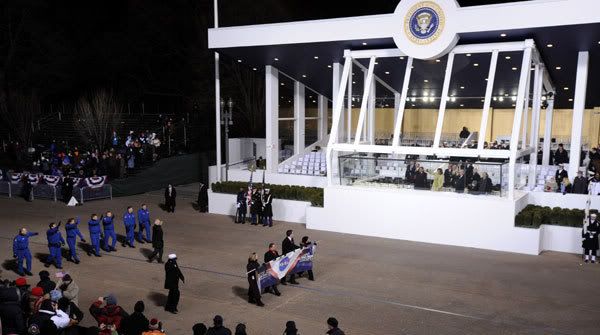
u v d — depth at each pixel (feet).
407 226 71.46
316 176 92.22
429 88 103.96
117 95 176.55
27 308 39.58
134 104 180.04
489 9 68.80
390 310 46.62
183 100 176.76
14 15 168.45
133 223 68.64
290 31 82.43
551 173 85.10
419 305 47.78
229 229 77.87
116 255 64.69
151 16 166.50
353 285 53.11
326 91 117.60
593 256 61.00
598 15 63.87
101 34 180.65
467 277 55.57
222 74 161.07
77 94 180.24
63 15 174.19
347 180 76.95
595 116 116.37
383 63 86.99
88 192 100.48
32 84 167.84
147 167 115.85
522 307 47.29
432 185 70.95
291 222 82.89
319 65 96.63
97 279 55.52
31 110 141.08
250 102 162.40
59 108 173.88
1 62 167.63
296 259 52.80
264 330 42.32
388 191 72.69
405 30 74.38
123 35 172.65
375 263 60.64
